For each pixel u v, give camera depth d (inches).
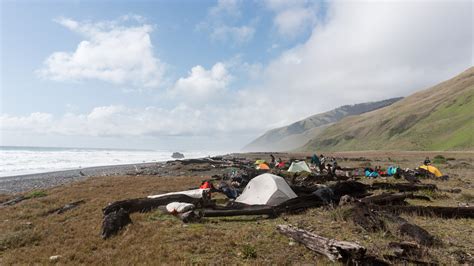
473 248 309.6
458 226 392.5
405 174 887.7
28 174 1647.4
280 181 584.7
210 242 350.3
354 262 266.2
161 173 1488.7
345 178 920.3
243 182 837.8
